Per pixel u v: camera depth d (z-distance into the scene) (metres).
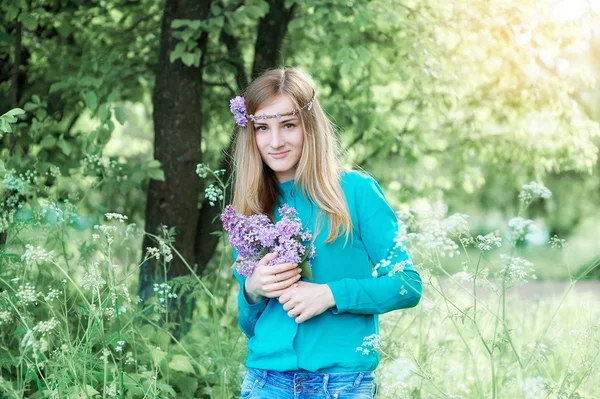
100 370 3.44
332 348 2.40
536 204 16.95
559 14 5.62
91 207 5.73
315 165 2.50
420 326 3.59
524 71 5.88
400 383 2.61
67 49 5.80
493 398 2.54
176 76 5.16
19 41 5.33
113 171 4.96
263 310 2.55
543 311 5.29
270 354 2.44
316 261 2.45
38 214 3.68
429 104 6.18
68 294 3.87
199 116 5.25
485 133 6.44
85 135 5.40
